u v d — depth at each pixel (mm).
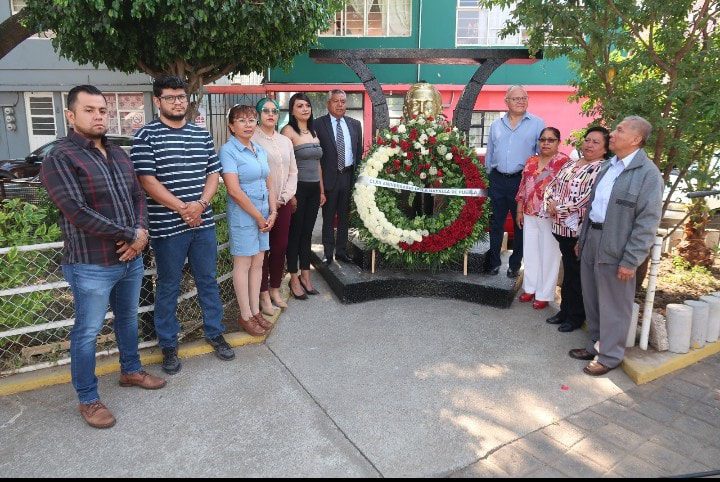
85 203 2768
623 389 3518
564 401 3346
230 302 4824
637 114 4758
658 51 4820
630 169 3533
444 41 13273
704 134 4836
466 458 2758
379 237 5031
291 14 7156
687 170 5059
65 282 3678
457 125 5766
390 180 5176
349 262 5586
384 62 6102
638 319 4395
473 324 4504
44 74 14383
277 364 3764
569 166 4348
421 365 3768
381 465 2691
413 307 4867
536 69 13555
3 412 3125
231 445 2834
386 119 5777
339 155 5234
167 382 3482
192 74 8172
